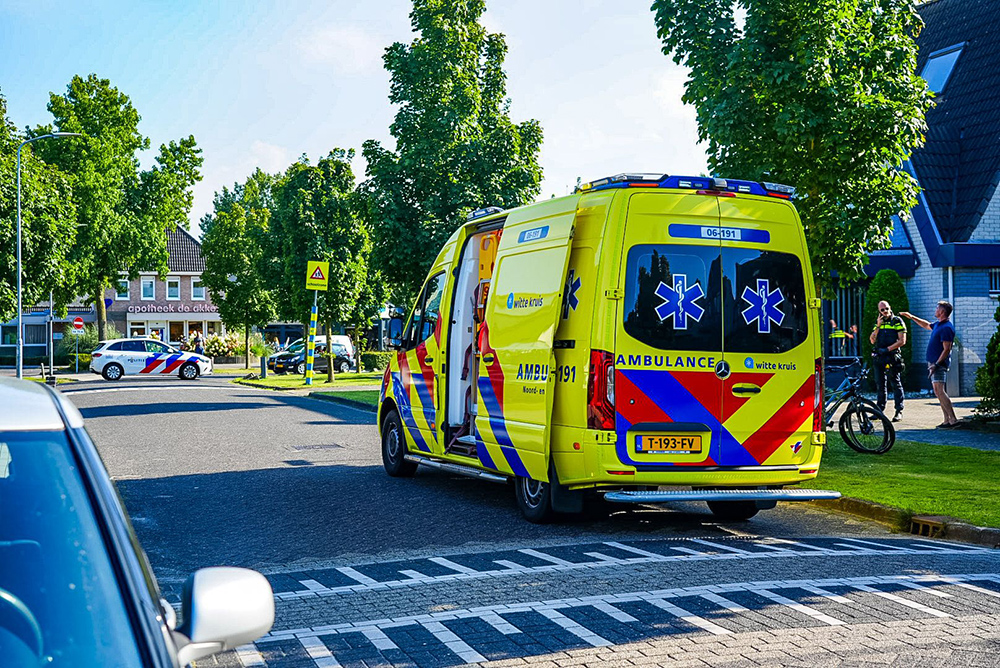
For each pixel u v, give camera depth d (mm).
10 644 2172
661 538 8688
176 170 56969
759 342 8773
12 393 2779
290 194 38625
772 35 12852
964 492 10406
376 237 23484
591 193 8867
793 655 5160
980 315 24406
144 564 2459
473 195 22703
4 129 38875
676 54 13562
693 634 5551
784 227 8969
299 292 38250
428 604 6320
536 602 6301
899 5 13242
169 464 13773
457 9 23672
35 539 2348
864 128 12578
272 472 12984
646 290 8500
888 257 25516
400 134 23625
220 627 2406
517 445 9461
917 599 6289
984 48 28344
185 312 79875
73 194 51594
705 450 8586
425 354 11695
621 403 8383
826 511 10258
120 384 37781
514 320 9656
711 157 13484
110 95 54406
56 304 54969
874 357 17203
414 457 11992
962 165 26031
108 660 2141
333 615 6109
